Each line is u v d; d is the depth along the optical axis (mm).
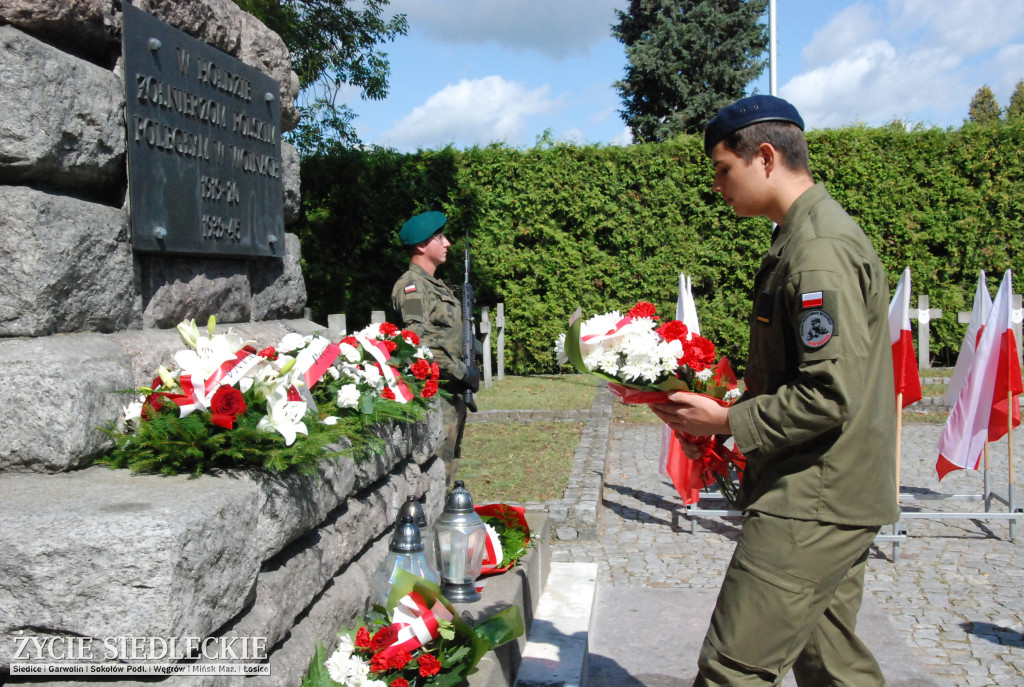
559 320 14430
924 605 4668
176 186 3205
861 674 2475
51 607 1828
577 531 6086
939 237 13430
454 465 5285
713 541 5992
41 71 2518
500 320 14047
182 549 1857
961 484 7547
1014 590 4895
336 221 14516
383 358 3463
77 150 2670
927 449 9070
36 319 2453
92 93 2734
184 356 2393
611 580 5188
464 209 14445
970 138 13305
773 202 2383
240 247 3711
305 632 2498
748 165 2373
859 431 2160
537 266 14367
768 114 2350
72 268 2607
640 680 3768
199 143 3367
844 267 2113
